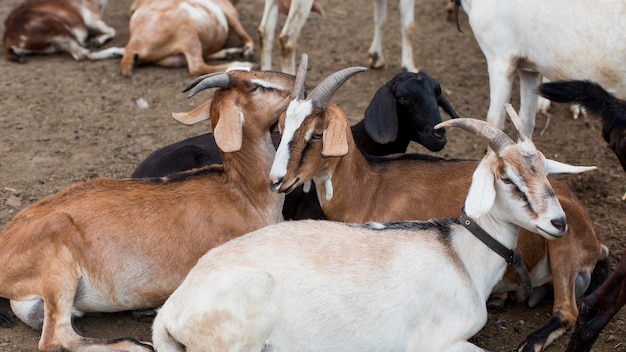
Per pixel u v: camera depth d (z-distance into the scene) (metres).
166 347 4.43
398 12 12.30
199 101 9.13
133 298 5.18
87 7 10.80
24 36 10.17
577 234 5.31
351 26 11.66
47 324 4.93
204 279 4.33
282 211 6.04
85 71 9.98
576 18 6.45
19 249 4.96
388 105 6.20
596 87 5.38
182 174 5.35
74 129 8.38
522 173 4.41
